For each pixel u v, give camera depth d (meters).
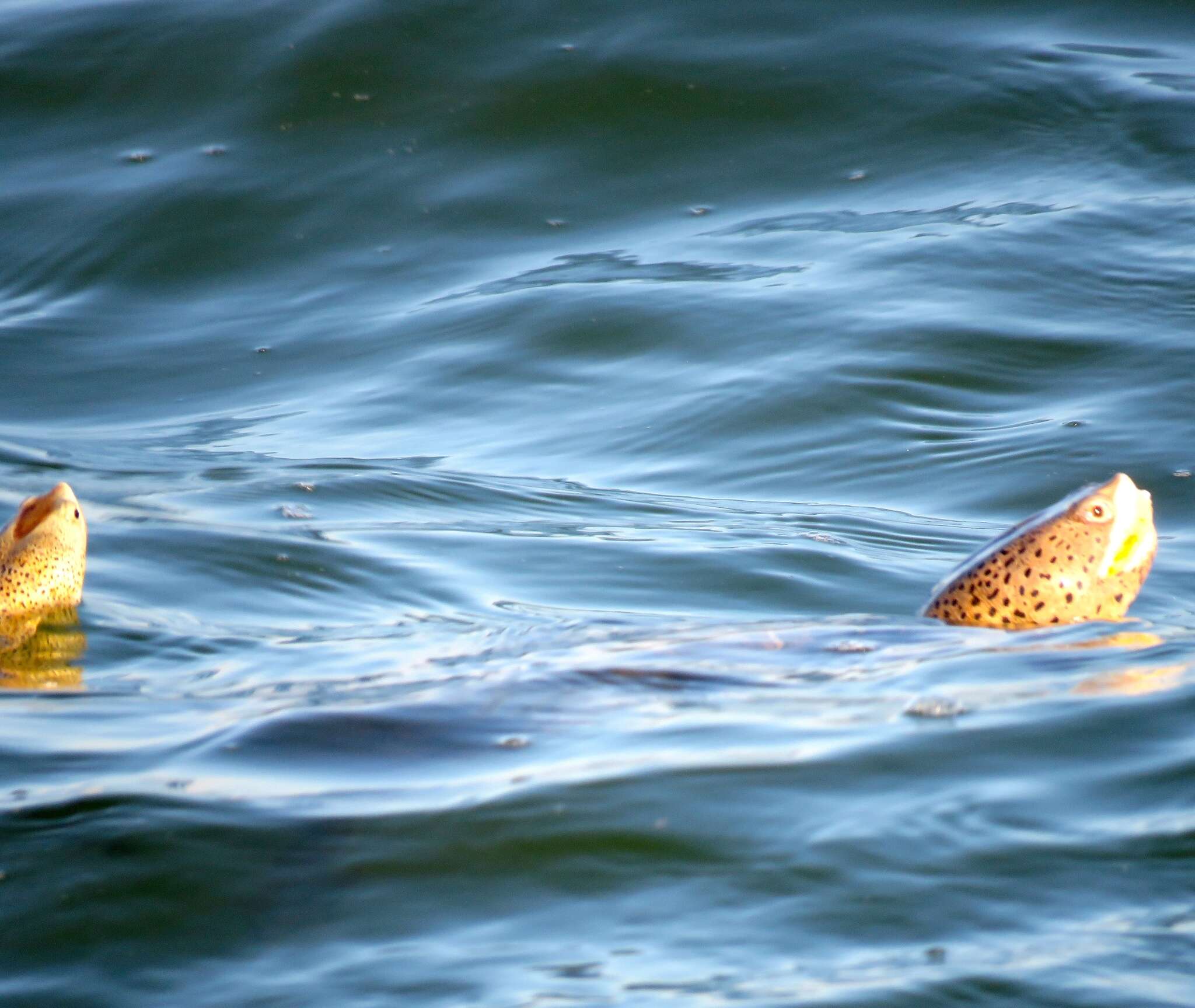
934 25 41.31
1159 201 33.38
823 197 35.22
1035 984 8.55
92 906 9.72
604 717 12.80
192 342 31.88
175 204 36.72
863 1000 8.41
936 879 9.73
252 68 40.97
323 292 33.41
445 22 42.00
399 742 12.33
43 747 12.71
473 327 30.61
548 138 37.94
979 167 35.72
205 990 8.75
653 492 23.41
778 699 13.17
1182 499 22.05
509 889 9.80
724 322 29.47
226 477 24.36
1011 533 16.62
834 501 22.77
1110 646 14.76
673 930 9.26
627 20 41.78
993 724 12.21
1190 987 8.48
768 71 39.59
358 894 9.79
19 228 36.28
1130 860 9.89
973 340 27.97
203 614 18.19
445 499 23.11
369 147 38.12
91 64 41.94
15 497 23.41
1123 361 26.97
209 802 11.19
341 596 18.94
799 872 9.85
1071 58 39.75
